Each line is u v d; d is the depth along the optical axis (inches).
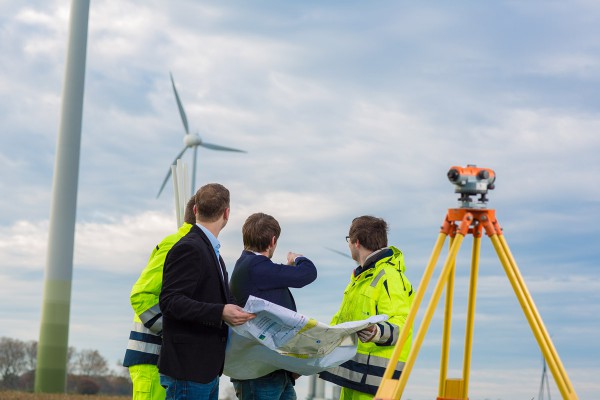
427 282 167.6
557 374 166.4
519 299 170.6
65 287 1157.7
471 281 177.5
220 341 180.9
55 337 1154.0
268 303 179.0
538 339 168.2
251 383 200.4
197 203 187.5
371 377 199.2
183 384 176.4
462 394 182.4
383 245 207.9
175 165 269.0
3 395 1067.9
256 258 198.2
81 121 1141.7
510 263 171.3
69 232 1151.6
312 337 184.4
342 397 211.2
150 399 209.9
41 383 1138.7
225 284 185.0
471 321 180.2
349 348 194.7
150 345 211.0
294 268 197.9
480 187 169.9
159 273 204.8
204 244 182.2
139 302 203.6
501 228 173.6
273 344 184.4
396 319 195.6
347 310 207.9
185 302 173.0
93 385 1409.9
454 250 167.9
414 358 163.3
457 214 171.0
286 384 204.5
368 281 203.0
